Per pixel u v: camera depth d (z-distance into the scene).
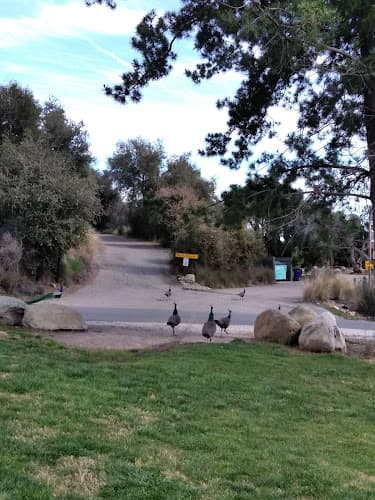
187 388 8.23
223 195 12.97
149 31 12.77
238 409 7.50
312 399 8.54
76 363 9.30
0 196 23.84
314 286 26.66
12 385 7.18
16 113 33.56
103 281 28.20
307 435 6.67
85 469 4.63
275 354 11.72
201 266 31.72
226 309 21.20
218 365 10.12
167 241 43.03
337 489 4.82
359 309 25.00
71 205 25.45
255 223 13.05
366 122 12.41
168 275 31.22
